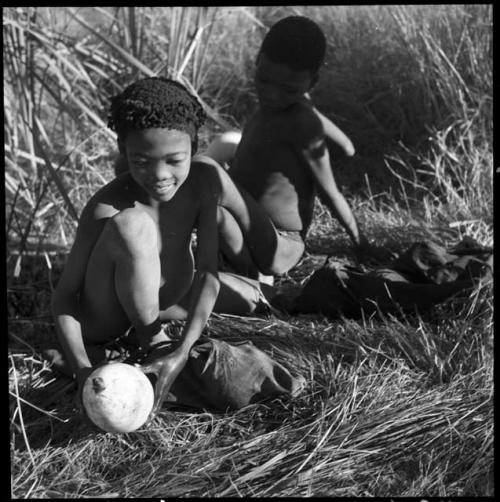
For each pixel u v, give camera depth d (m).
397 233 3.56
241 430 2.54
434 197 3.80
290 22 3.02
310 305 3.03
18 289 3.12
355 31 4.51
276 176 3.21
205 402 2.61
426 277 3.05
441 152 4.03
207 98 4.51
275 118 3.16
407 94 4.25
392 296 2.96
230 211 2.92
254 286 3.03
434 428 2.50
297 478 2.36
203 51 4.44
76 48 4.17
